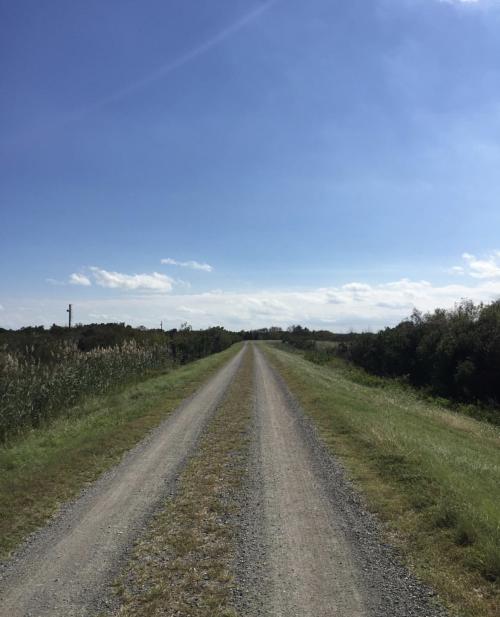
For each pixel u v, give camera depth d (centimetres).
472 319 3177
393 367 4188
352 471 849
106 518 641
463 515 571
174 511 664
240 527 605
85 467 891
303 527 604
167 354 3625
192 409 1583
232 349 7700
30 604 433
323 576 476
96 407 1628
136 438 1148
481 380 2711
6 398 1344
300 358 5731
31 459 964
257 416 1454
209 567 498
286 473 851
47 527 615
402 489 732
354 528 598
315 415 1454
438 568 483
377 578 470
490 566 466
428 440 1123
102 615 413
